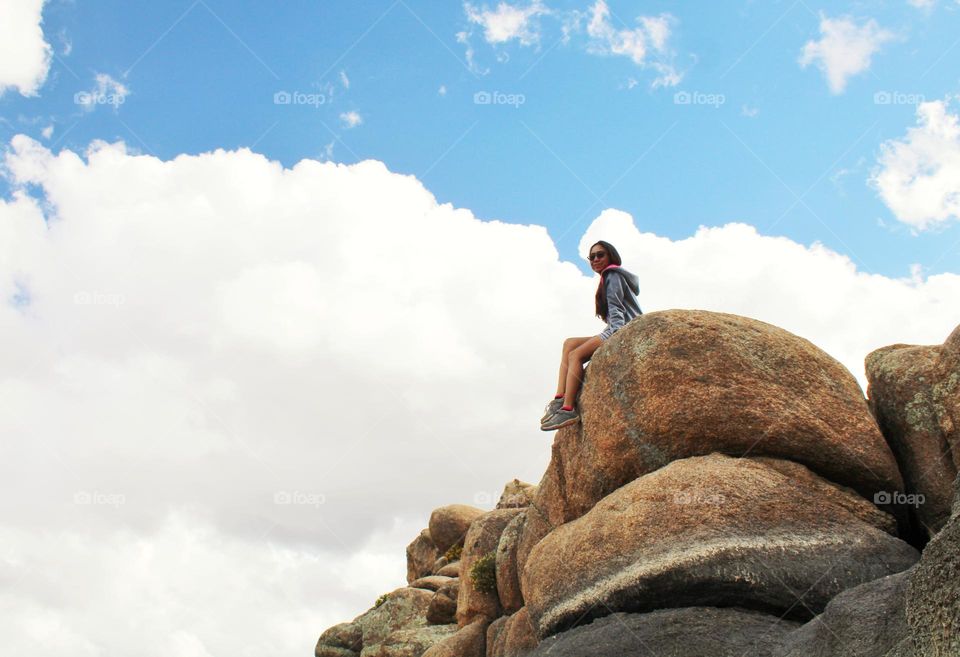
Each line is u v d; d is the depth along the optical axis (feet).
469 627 50.98
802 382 35.37
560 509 40.75
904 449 34.96
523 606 47.19
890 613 23.48
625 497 33.32
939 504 33.09
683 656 28.19
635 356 36.47
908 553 30.35
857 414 34.99
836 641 24.18
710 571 29.63
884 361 36.96
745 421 34.01
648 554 31.07
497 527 55.57
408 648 64.18
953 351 33.58
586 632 31.35
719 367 34.99
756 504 31.14
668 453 34.96
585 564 33.12
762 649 27.35
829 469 34.19
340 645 81.66
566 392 39.50
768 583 29.22
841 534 30.53
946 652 18.22
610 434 36.91
